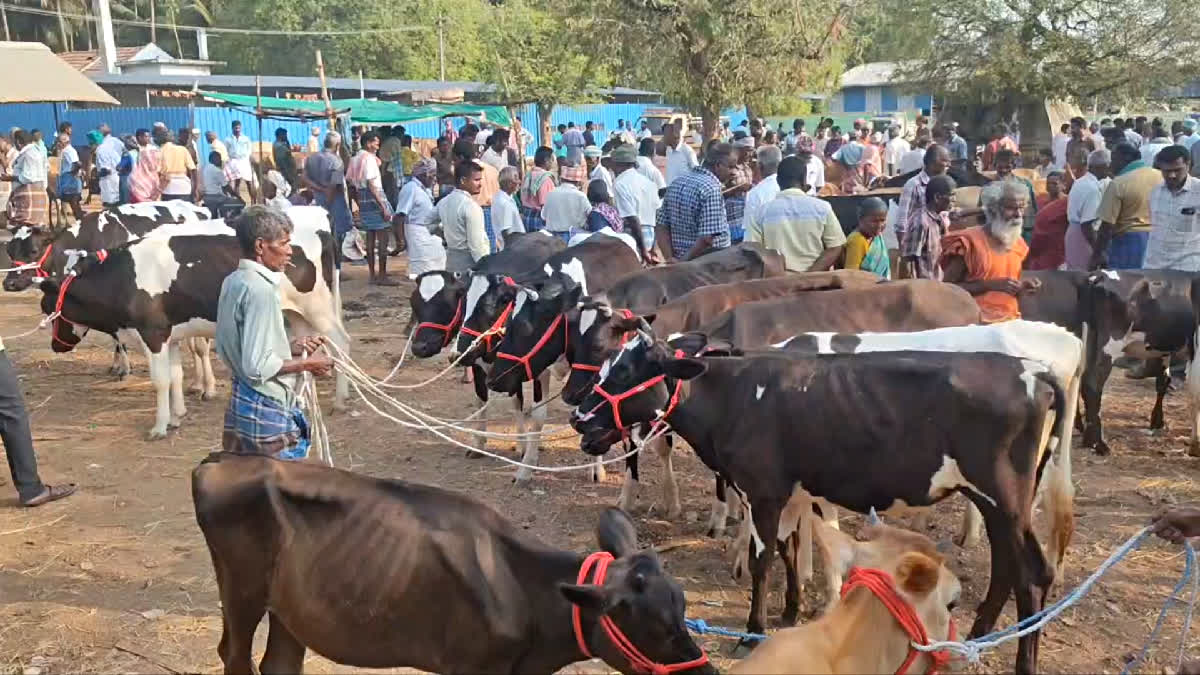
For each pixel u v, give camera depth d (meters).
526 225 14.23
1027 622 4.69
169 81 33.38
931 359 5.53
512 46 31.75
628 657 3.86
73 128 32.47
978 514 7.14
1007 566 5.44
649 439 6.14
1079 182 11.32
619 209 12.38
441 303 9.17
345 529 4.37
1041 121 26.75
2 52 20.09
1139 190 10.64
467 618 4.22
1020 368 5.38
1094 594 6.43
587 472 8.84
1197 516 4.33
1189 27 25.67
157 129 19.66
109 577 7.00
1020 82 26.17
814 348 6.38
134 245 9.65
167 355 9.85
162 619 6.41
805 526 6.45
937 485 5.49
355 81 34.88
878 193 13.16
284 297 10.02
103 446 9.62
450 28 45.16
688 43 19.38
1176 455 8.83
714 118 20.05
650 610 3.77
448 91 33.22
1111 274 8.88
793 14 19.33
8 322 14.99
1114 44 26.08
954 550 7.16
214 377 11.55
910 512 5.73
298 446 5.81
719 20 18.88
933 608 3.69
